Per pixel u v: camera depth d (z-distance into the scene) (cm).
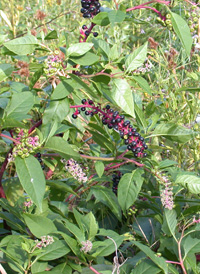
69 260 92
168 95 158
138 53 94
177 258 98
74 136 111
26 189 80
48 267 88
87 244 82
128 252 114
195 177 97
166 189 96
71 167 99
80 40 99
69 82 88
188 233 100
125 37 205
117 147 114
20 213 92
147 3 98
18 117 92
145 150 103
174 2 95
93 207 131
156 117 105
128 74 94
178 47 212
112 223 130
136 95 120
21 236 82
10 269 90
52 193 120
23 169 82
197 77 148
